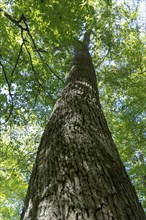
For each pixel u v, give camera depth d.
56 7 5.26
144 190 10.28
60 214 1.53
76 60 5.97
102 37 9.78
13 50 7.52
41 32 6.08
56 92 8.62
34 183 2.07
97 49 10.72
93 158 2.10
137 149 9.80
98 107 3.53
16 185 8.41
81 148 2.24
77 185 1.77
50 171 2.04
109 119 11.20
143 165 9.30
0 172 8.30
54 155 2.25
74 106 3.24
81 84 4.20
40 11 5.45
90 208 1.55
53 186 1.83
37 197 1.83
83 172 1.91
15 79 7.69
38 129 10.20
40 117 9.67
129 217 1.56
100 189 1.73
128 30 10.10
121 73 9.99
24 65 7.73
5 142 9.41
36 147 10.04
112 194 1.71
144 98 9.29
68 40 6.28
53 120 3.07
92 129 2.67
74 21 6.06
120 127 9.45
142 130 9.34
